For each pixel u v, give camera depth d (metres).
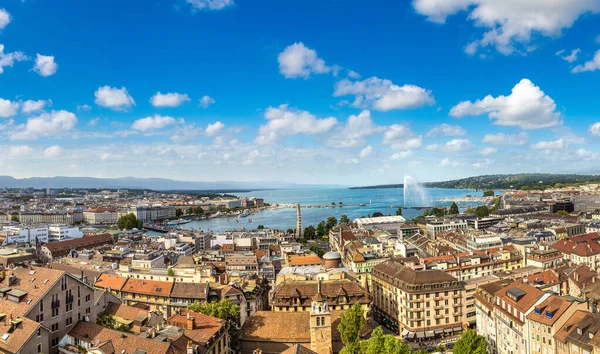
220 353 128.12
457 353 133.88
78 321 127.69
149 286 193.00
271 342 149.00
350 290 186.12
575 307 128.62
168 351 106.75
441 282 190.62
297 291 185.38
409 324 187.75
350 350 131.75
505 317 152.38
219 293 187.00
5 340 110.25
